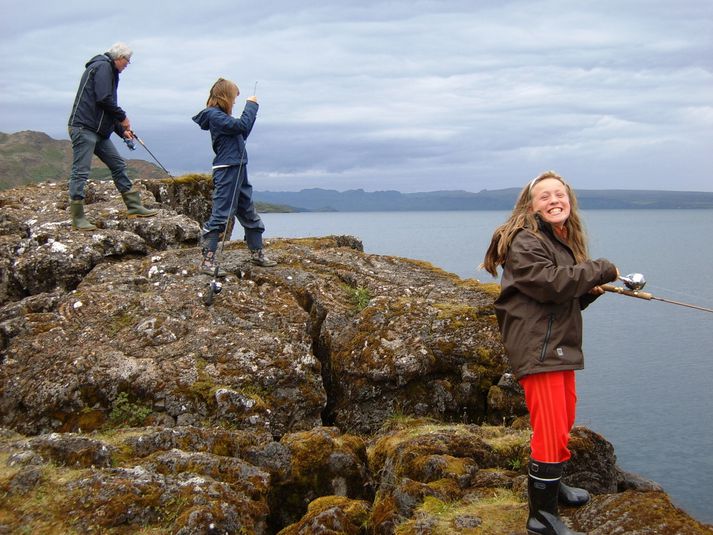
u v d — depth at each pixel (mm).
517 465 5941
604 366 50906
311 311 9344
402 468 5832
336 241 13180
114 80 10922
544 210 4734
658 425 36156
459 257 158500
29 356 7703
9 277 10078
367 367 8102
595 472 5805
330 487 6172
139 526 4781
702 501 26516
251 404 7289
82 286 9375
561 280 4316
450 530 4684
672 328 69000
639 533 4445
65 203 12578
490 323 8492
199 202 14727
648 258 181500
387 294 9812
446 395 8117
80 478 5086
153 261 9984
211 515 4789
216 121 9164
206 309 8555
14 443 5613
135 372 7340
